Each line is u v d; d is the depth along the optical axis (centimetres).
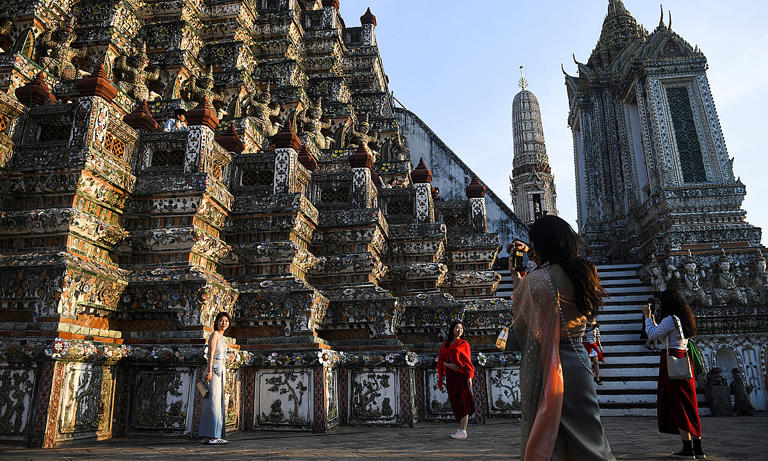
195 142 636
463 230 1040
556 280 222
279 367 620
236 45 1155
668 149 1501
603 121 1941
